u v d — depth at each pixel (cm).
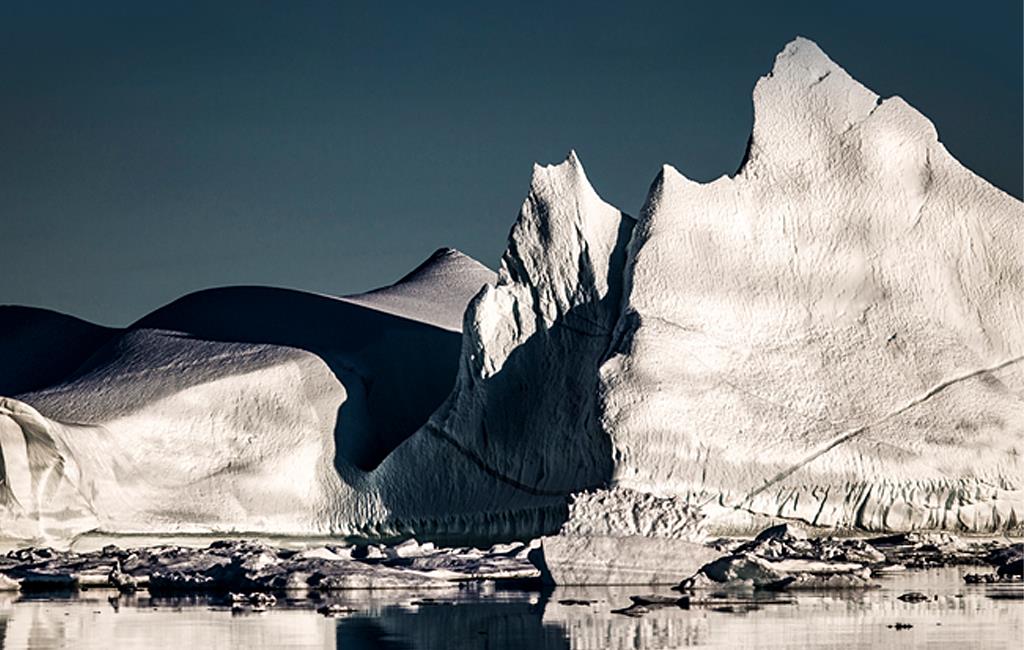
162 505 6750
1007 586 4959
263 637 3841
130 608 4553
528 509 6588
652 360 6306
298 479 6938
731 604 4472
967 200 6831
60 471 6378
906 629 3872
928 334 6631
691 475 6175
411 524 6825
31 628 4072
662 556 5100
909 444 6334
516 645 3659
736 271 6688
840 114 6938
